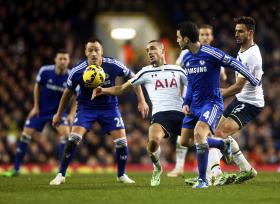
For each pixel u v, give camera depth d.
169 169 42.50
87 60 25.50
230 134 24.45
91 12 70.25
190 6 72.31
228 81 55.50
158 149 24.16
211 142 23.67
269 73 60.91
